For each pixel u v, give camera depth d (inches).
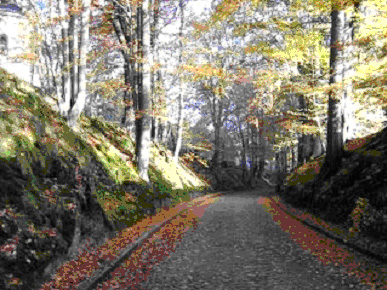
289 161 1488.7
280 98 873.5
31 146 297.9
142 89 673.6
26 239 221.6
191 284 245.3
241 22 657.0
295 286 236.5
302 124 746.2
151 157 911.7
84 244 302.2
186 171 1273.4
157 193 694.5
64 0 556.1
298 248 343.6
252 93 1417.3
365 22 506.6
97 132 656.4
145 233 400.2
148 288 237.3
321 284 238.1
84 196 347.3
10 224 215.2
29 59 561.3
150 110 666.8
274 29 642.8
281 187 1129.4
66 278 225.9
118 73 1016.9
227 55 1017.5
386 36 420.5
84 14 546.6
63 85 556.7
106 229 366.0
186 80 1043.9
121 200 482.0
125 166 605.0
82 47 542.3
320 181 577.6
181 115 1139.3
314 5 509.0
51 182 302.0
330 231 392.8
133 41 723.4
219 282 248.8
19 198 238.2
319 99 710.5
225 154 2249.0
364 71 515.5
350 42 454.6
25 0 544.4
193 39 1005.2
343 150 550.9
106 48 740.0
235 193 1560.0
